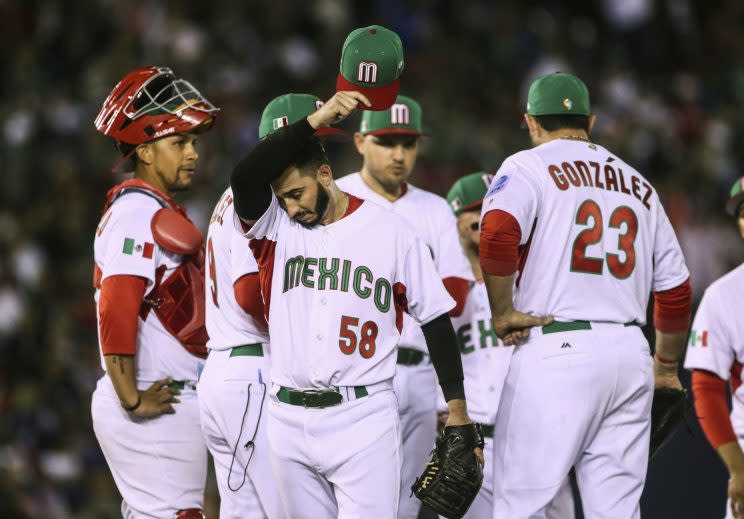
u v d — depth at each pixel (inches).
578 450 599.2
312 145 559.2
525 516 597.0
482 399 739.4
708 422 692.7
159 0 2011.6
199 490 660.1
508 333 604.7
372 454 553.6
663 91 2196.1
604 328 601.6
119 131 660.1
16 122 1796.3
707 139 2107.5
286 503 579.5
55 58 1942.7
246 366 617.0
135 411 627.5
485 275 603.8
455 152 1790.1
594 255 604.7
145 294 639.1
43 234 1664.6
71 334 1556.3
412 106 773.3
